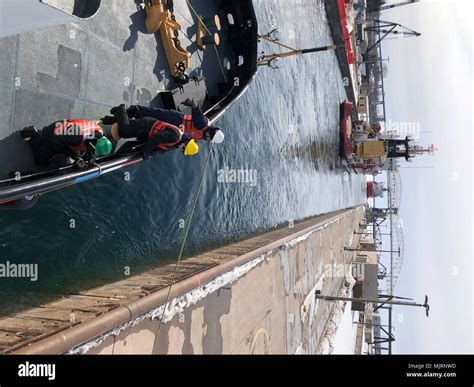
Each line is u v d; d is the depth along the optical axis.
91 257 8.13
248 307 10.09
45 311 6.25
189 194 11.41
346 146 30.53
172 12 9.10
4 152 5.93
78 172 5.91
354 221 38.31
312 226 18.33
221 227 13.02
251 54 11.32
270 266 11.97
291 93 20.33
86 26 7.21
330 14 27.12
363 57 36.88
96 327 5.23
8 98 5.98
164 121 6.99
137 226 9.42
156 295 6.57
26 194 5.20
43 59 6.50
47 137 6.07
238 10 11.26
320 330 17.92
